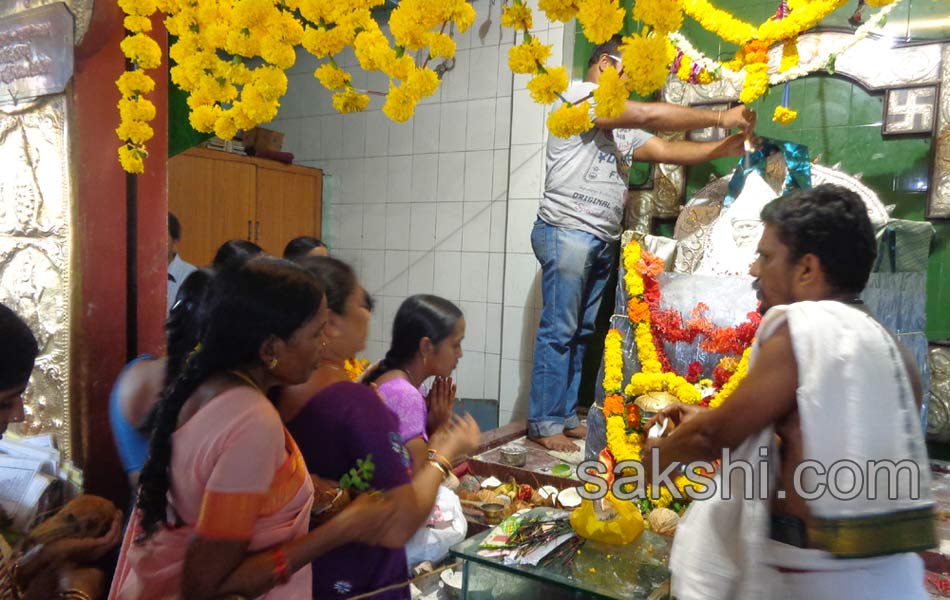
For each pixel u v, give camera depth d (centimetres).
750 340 246
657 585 159
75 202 207
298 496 121
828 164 332
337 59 449
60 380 215
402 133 430
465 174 410
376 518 128
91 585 161
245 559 113
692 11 282
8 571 157
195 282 153
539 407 338
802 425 114
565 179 320
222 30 193
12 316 139
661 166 370
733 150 315
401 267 442
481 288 413
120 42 211
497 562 172
